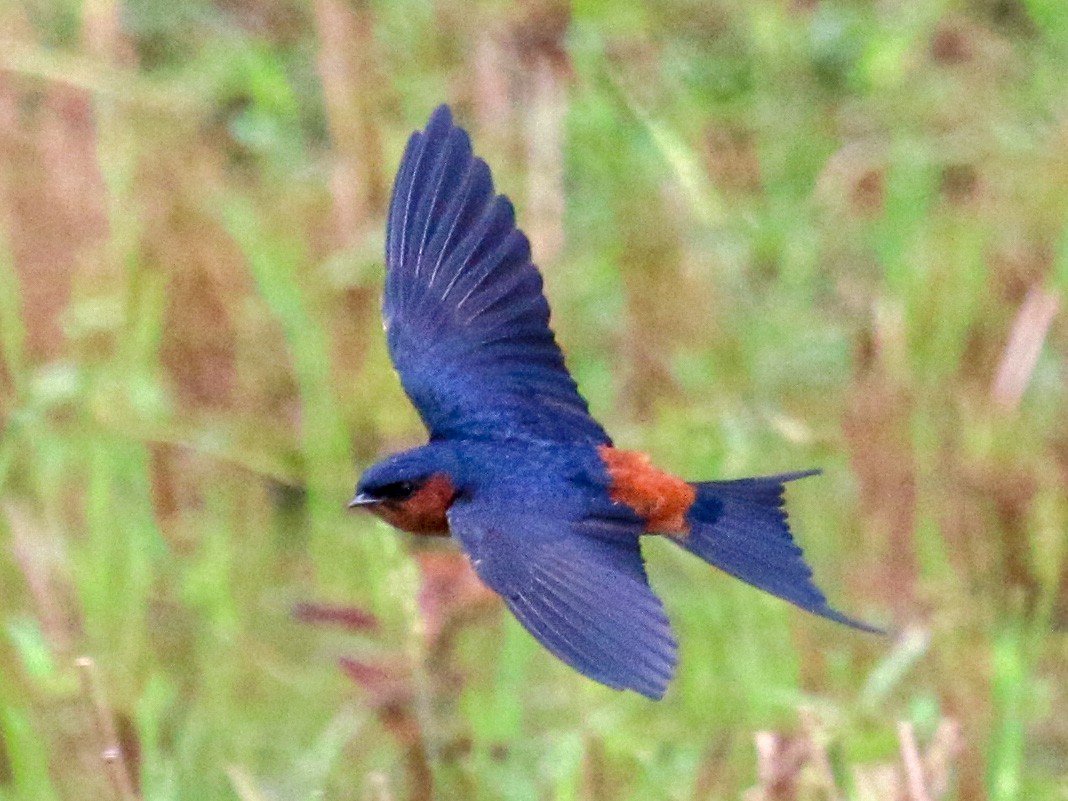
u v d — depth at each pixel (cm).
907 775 1033
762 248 1516
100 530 1271
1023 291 1458
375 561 1185
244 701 1237
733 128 1592
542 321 975
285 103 1568
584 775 1120
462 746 1084
